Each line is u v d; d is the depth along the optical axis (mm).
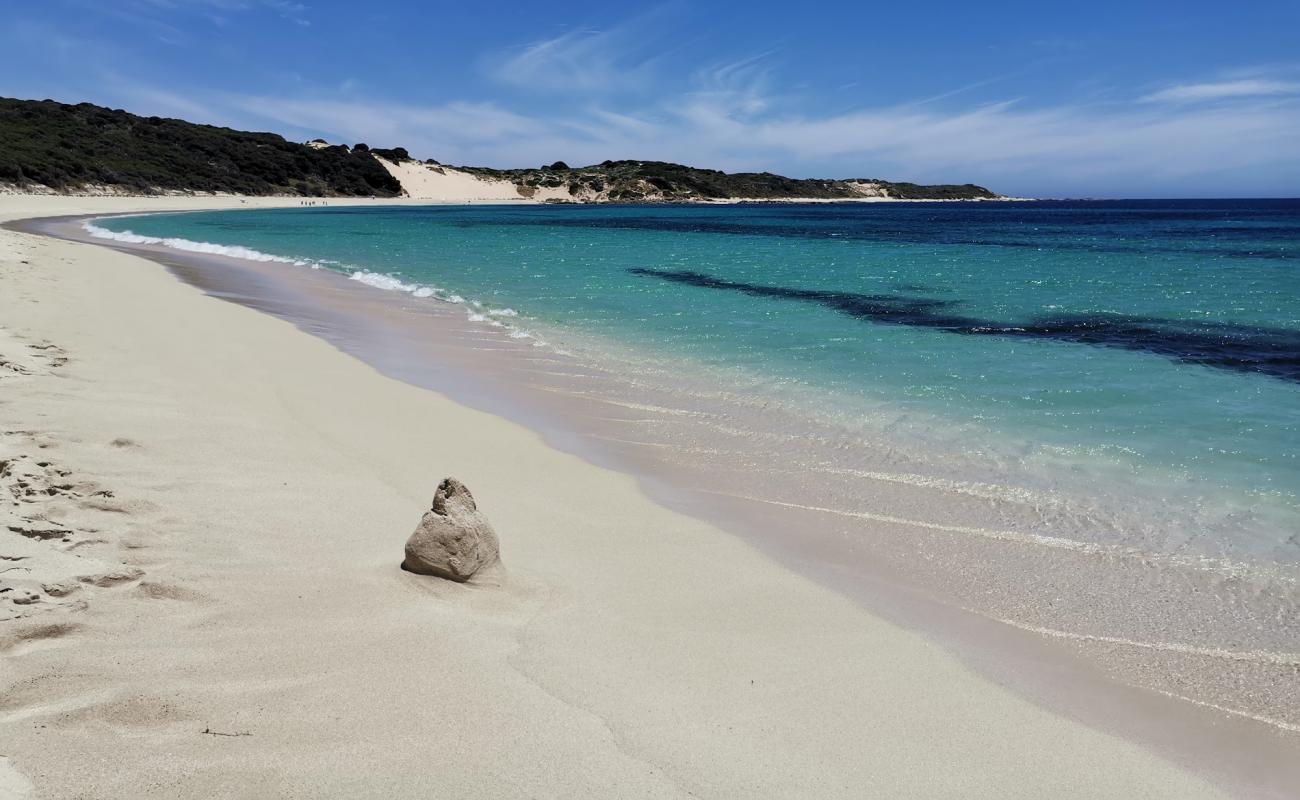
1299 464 7270
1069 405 9344
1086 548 5746
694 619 4547
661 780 3090
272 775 2875
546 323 15625
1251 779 3443
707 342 13602
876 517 6316
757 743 3404
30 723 2996
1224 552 5645
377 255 33125
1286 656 4422
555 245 40531
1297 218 84375
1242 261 30344
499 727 3314
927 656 4301
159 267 22562
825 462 7586
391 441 7574
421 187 150625
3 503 4938
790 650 4270
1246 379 10539
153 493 5504
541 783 2998
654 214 99562
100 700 3195
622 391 10266
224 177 107250
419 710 3373
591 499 6492
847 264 29562
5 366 8367
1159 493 6684
